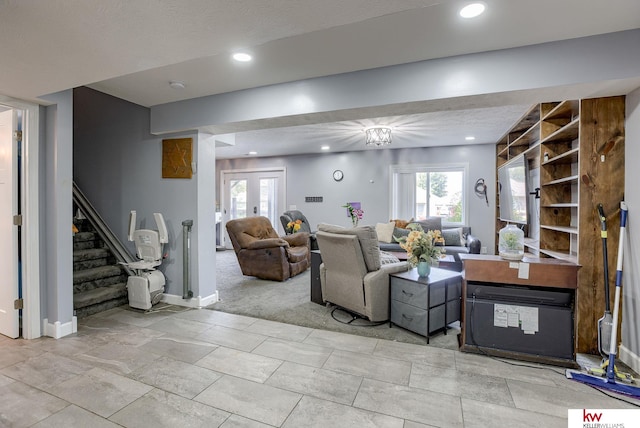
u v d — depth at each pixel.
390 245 5.45
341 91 2.60
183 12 1.39
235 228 4.94
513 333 2.38
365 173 6.65
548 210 3.14
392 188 6.46
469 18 1.80
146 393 1.94
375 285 2.96
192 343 2.64
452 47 2.16
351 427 1.65
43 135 2.75
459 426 1.66
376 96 2.50
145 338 2.73
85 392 1.95
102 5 1.32
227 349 2.53
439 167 6.11
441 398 1.89
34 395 1.92
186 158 3.47
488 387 2.01
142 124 3.69
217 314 3.33
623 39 1.95
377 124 4.31
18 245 2.71
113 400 1.87
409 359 2.37
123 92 3.07
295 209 7.24
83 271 3.56
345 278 3.19
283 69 2.52
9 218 2.68
